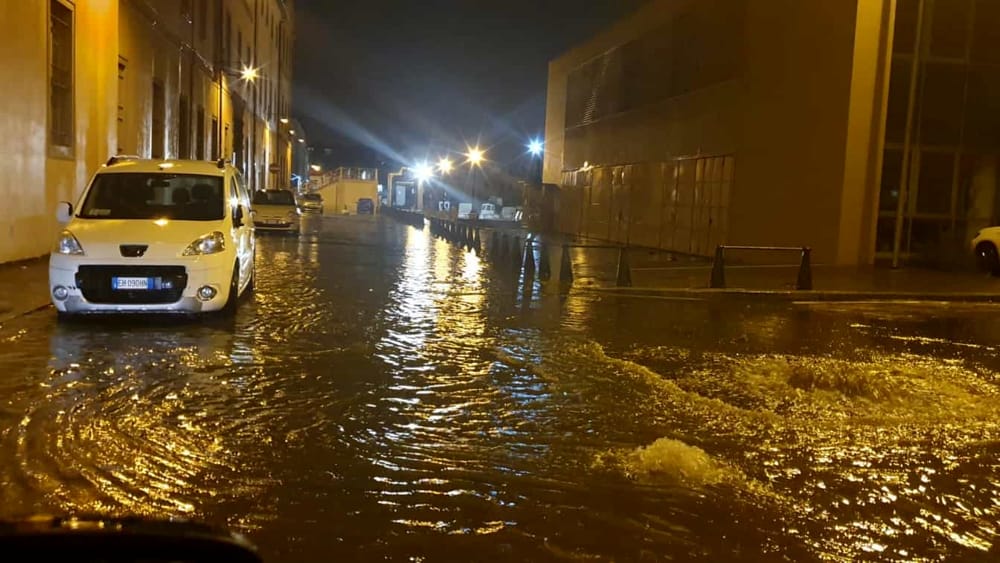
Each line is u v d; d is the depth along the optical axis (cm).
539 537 450
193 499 484
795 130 2230
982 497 534
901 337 1177
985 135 2177
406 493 507
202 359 852
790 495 525
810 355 1002
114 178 1149
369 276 1762
